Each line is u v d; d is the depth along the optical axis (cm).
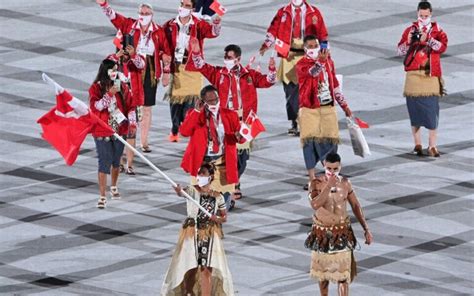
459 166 5531
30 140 5803
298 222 4972
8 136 5838
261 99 6359
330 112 5166
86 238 4816
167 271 4266
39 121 4188
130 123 5156
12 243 4766
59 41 7000
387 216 5012
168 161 5591
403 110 6191
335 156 4178
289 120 5934
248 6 7644
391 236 4838
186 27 5616
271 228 4912
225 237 4825
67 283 4441
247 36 7038
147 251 4709
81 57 6769
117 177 5178
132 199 5191
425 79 5581
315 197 4191
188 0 5591
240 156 5047
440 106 6231
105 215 5028
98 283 4444
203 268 4194
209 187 4291
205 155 4741
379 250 4719
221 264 4219
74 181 5381
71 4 7656
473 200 5166
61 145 4194
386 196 5203
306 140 5172
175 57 5641
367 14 7444
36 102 6225
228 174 4725
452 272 4541
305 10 5750
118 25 5581
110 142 5053
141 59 5447
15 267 4569
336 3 7662
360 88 6438
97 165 5566
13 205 5112
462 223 4956
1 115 6072
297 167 5544
